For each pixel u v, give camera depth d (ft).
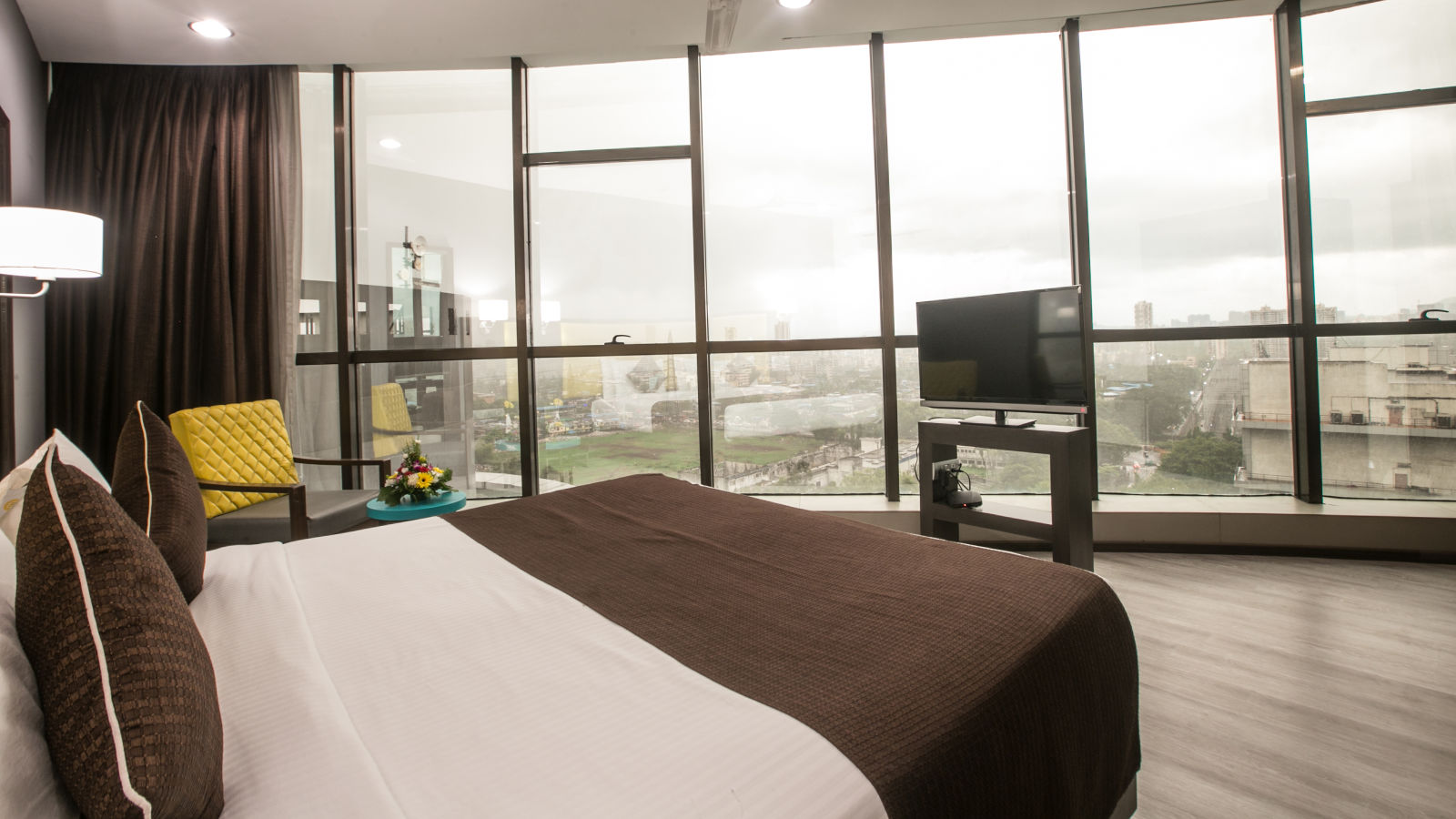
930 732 2.94
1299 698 6.39
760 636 3.83
